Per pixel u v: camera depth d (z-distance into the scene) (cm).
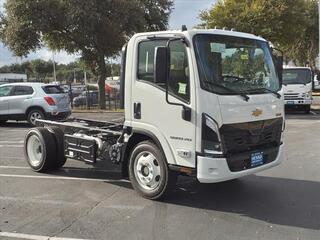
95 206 718
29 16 2491
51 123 981
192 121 662
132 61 735
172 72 683
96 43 2677
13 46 2561
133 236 587
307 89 2256
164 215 668
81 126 920
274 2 2678
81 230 612
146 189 743
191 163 671
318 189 803
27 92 1938
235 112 674
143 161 741
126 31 2647
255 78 720
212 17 2694
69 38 2691
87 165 1023
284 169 962
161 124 702
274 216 661
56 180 892
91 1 2453
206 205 715
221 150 661
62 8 2494
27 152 985
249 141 698
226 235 587
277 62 768
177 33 673
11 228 622
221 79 675
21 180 896
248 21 2655
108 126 937
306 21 2842
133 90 736
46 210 701
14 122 2134
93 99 3192
